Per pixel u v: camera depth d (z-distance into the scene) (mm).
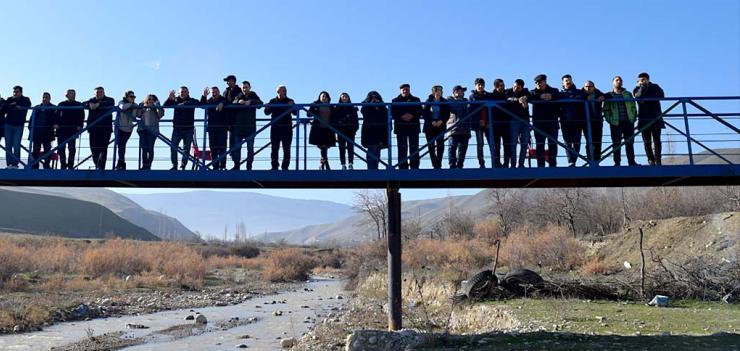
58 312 21797
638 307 17047
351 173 12273
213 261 61406
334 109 13172
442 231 60469
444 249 36000
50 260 38406
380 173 12227
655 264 24812
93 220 156500
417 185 13242
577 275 26031
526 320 14672
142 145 13242
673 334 11961
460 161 12766
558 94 12586
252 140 12898
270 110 13148
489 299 19172
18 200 150750
